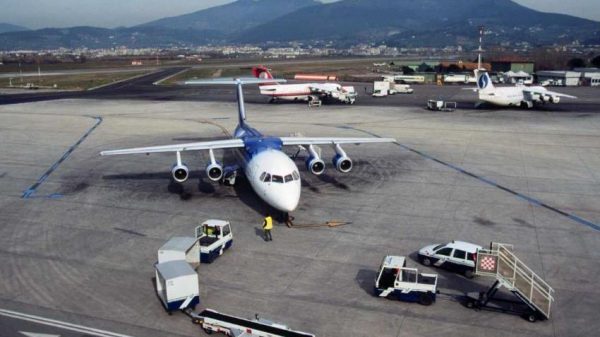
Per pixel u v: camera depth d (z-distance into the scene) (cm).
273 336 2120
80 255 3105
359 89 13712
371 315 2423
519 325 2342
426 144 6244
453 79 16012
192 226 3572
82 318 2394
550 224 3600
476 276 2838
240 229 3506
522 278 2448
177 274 2422
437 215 3781
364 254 3103
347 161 4284
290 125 7700
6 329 2294
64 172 5041
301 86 10650
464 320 2384
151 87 14825
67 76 19488
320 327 2316
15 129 7425
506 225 3581
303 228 3522
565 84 14788
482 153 5756
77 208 3972
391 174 4903
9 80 17412
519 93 9281
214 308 2473
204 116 8750
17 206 4025
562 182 4628
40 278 2803
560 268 2909
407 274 2580
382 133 6975
